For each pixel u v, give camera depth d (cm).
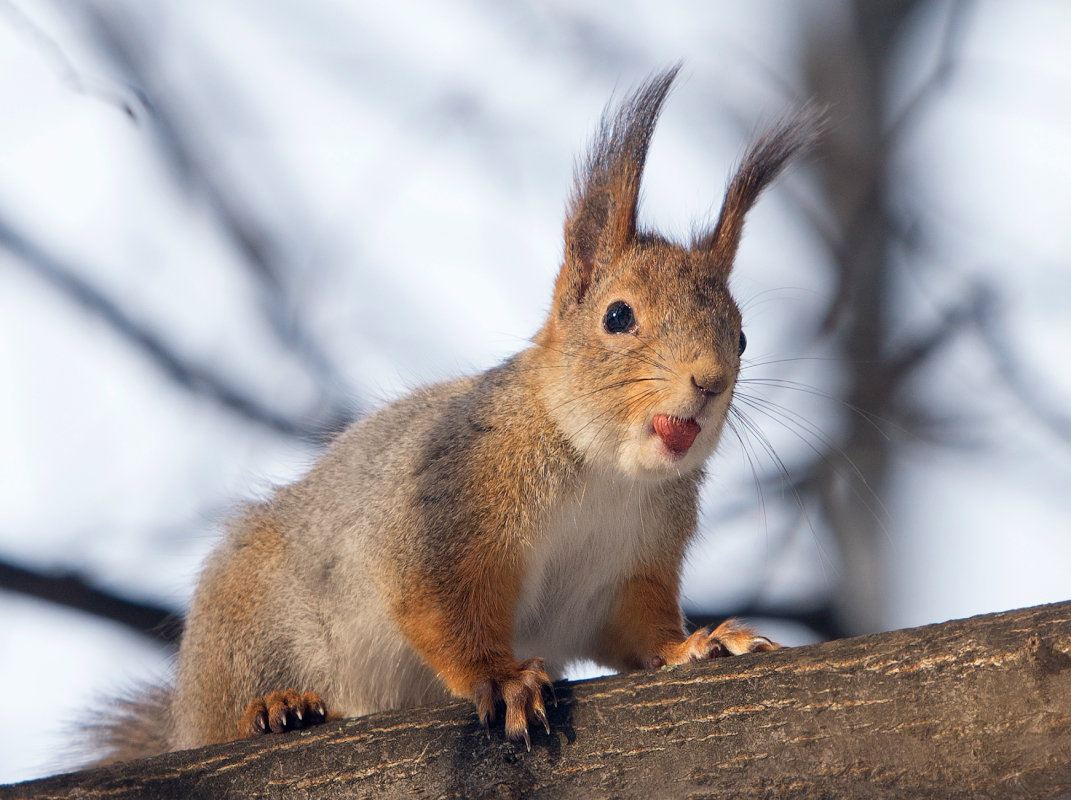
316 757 868
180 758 877
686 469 1058
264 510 1260
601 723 852
